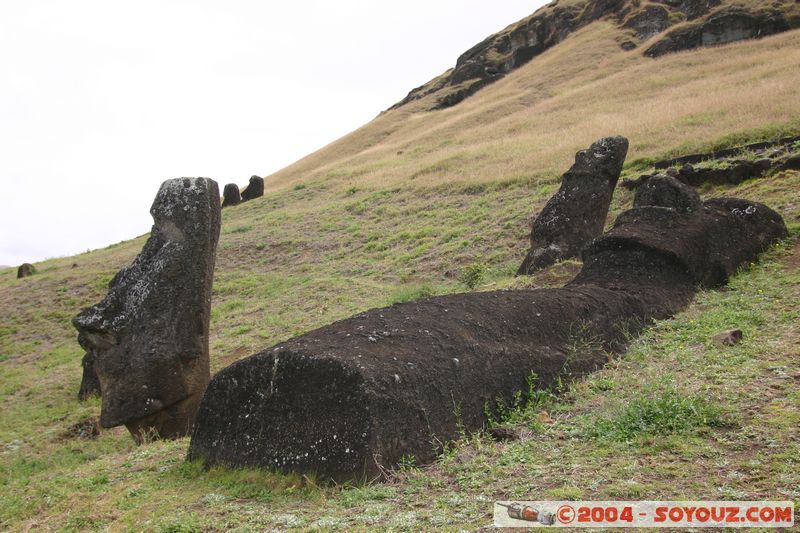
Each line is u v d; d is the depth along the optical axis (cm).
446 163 2970
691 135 2095
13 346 1983
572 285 921
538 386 654
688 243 938
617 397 619
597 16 5956
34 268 2873
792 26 4212
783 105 2133
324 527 432
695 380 614
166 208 991
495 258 1709
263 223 2864
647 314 830
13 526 554
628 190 1798
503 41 6856
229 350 1459
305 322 1542
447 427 570
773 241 1043
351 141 5506
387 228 2348
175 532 459
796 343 661
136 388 928
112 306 959
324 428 534
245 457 580
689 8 5203
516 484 469
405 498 473
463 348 619
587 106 3634
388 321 650
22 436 1178
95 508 540
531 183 2262
